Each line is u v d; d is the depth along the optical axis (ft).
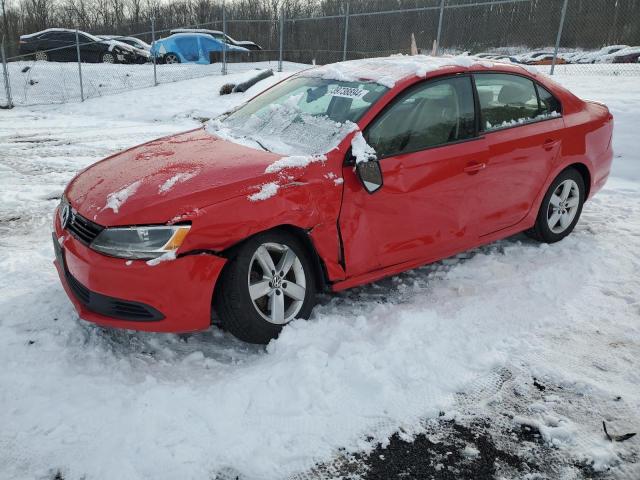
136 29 119.65
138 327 9.12
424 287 12.59
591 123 15.17
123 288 8.86
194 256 8.91
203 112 43.83
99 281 8.96
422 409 8.60
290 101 12.65
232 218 9.14
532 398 8.95
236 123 13.10
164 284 8.81
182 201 9.03
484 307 11.66
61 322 10.62
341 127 10.96
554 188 14.61
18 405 8.29
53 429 7.80
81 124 39.52
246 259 9.38
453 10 57.72
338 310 11.43
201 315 9.17
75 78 60.29
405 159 11.22
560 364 9.82
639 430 8.25
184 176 9.82
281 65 57.88
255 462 7.39
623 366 9.81
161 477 7.11
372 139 10.94
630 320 11.37
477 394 9.01
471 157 12.19
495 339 10.50
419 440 8.02
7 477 7.06
